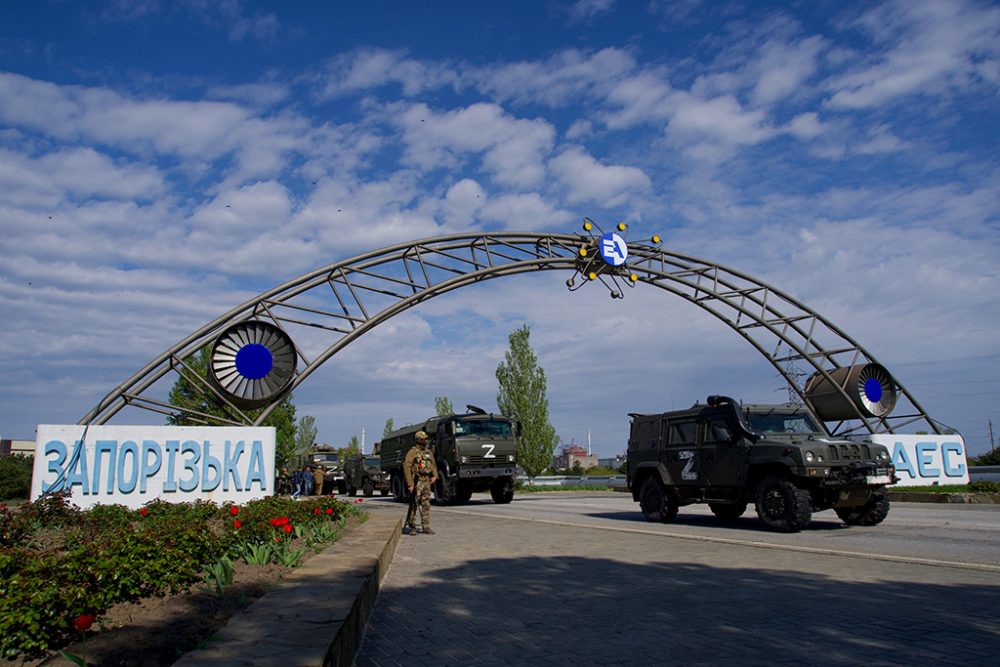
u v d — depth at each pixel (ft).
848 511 43.14
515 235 79.05
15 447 196.44
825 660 14.44
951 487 73.67
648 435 50.60
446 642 16.58
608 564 27.89
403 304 71.92
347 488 122.52
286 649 11.23
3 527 26.68
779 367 89.61
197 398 98.02
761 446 40.91
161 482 54.03
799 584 22.65
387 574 26.86
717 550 31.50
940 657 14.49
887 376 86.12
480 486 77.46
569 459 372.17
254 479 57.31
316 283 68.49
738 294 89.45
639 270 84.33
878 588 21.70
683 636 16.55
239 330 61.77
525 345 150.61
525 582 24.30
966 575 23.75
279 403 63.46
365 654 15.61
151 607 16.06
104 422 57.82
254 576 19.60
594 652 15.46
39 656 12.73
